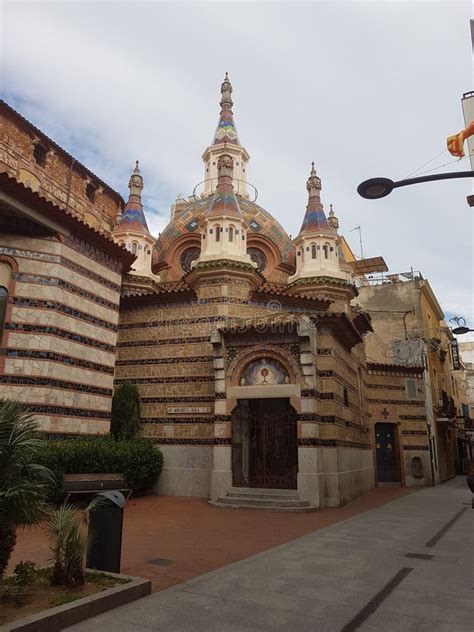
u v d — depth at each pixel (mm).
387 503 18062
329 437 16750
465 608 6141
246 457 17297
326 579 7398
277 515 14227
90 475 12461
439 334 38875
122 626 5398
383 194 9203
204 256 19891
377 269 37375
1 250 14484
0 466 5867
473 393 63125
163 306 19766
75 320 15648
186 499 16922
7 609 5500
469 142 12172
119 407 18297
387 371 27875
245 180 32438
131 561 8531
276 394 16516
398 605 6238
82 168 21875
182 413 18281
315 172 26031
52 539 6559
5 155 18078
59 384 14719
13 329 14148
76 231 16016
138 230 23656
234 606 6125
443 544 10234
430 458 27641
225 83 34219
